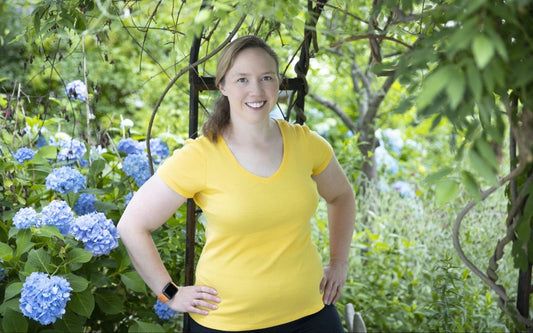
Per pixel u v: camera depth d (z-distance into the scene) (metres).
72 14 2.18
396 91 4.52
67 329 2.13
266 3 1.53
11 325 2.02
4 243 2.29
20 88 2.79
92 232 2.14
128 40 5.50
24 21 2.51
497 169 1.23
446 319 2.67
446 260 2.77
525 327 2.08
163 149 2.75
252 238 1.93
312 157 2.06
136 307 2.52
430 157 5.00
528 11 1.35
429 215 3.54
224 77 1.94
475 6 1.09
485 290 3.15
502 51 1.07
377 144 3.98
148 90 5.54
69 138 2.82
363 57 4.29
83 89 2.68
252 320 1.95
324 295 2.15
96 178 2.65
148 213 1.97
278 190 1.92
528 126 1.39
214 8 1.60
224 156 1.93
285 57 3.95
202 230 2.70
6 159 2.56
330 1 2.15
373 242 3.37
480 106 1.24
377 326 3.14
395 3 1.59
